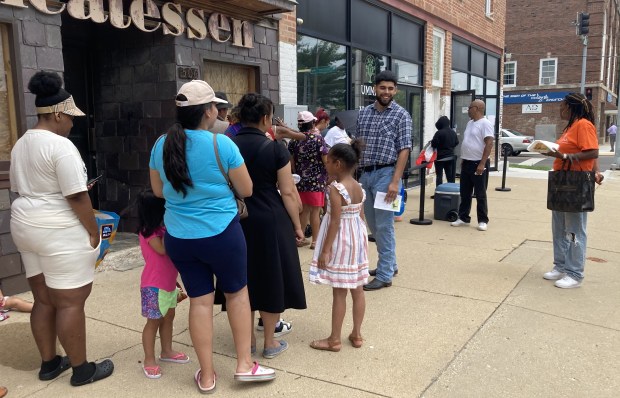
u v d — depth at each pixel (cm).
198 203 287
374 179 487
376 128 483
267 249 333
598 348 366
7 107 457
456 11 1312
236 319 308
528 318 418
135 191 641
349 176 356
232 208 296
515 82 3606
